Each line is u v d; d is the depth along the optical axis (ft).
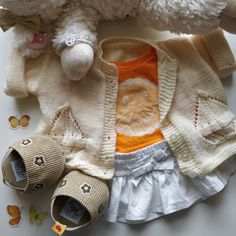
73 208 1.54
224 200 1.69
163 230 1.68
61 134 1.65
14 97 1.74
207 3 1.51
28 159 1.49
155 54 1.71
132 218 1.63
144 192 1.65
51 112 1.64
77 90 1.66
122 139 1.67
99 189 1.54
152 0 1.58
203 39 1.72
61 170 1.57
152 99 1.70
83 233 1.66
